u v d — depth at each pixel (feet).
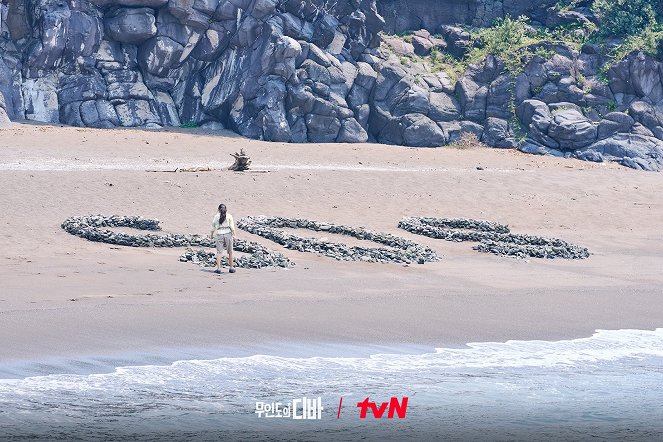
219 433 151.84
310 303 274.77
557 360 221.87
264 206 478.59
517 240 444.96
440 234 444.14
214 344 217.15
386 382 193.06
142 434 148.66
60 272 302.04
